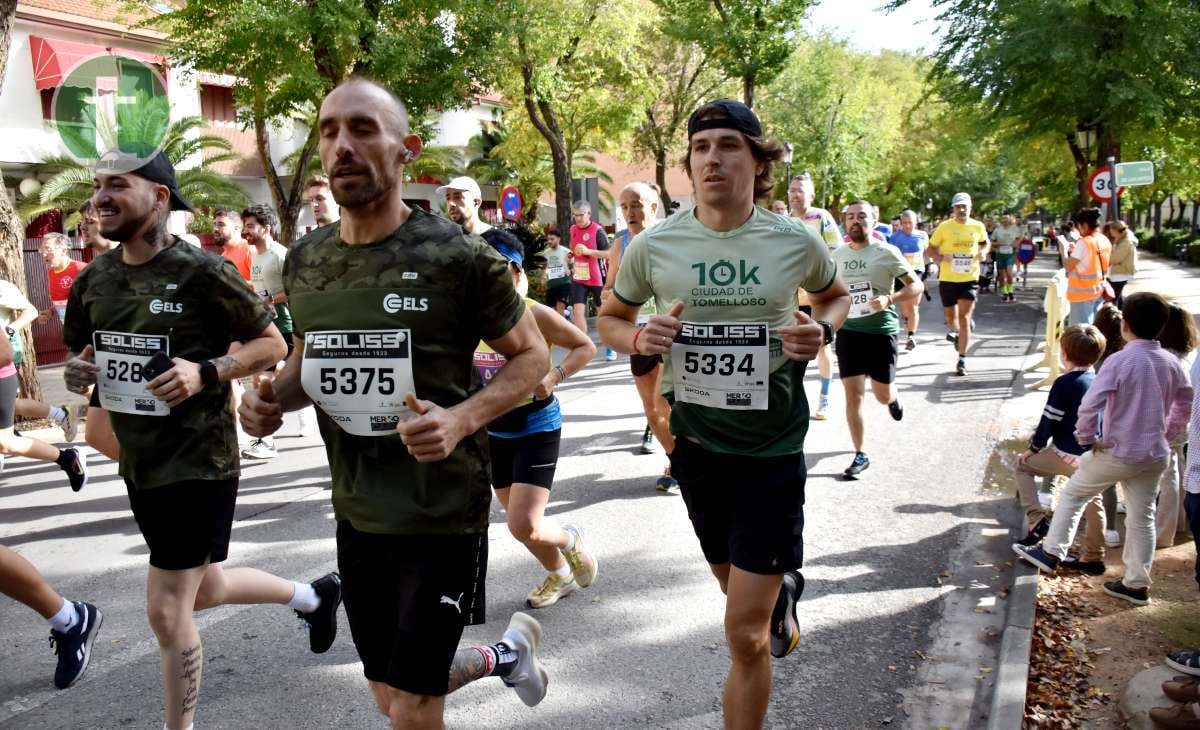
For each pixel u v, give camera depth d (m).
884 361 6.27
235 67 13.69
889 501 5.79
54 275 9.22
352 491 2.27
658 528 5.37
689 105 28.59
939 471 6.45
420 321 2.14
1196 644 3.77
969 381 9.95
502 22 15.68
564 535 4.18
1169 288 23.02
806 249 2.81
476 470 2.27
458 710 3.37
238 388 8.45
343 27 12.85
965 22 20.77
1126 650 3.73
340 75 14.25
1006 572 4.59
